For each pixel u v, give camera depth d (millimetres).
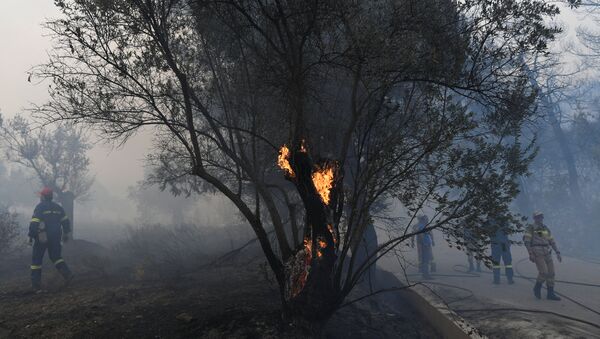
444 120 4375
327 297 4340
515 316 6504
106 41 4605
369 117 4676
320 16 4180
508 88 4453
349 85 5465
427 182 4582
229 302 5516
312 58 4957
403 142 4637
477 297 8062
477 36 4312
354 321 5426
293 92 4602
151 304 5699
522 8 4145
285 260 4738
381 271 8727
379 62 4148
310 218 4180
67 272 7480
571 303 7633
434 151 4363
